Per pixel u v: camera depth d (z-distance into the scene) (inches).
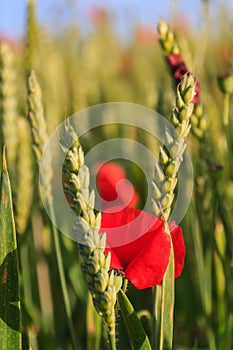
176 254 21.8
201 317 34.9
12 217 21.7
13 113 31.4
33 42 36.4
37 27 36.5
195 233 31.2
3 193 21.7
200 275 31.1
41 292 32.1
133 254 21.1
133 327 21.6
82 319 33.7
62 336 33.8
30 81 27.4
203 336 34.4
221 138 38.9
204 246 34.2
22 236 31.3
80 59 58.9
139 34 69.2
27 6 36.4
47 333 31.4
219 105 46.4
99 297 20.3
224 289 32.0
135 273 21.0
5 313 21.8
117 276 20.6
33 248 35.9
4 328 21.9
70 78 53.1
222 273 32.0
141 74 69.5
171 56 27.7
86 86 52.9
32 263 35.8
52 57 55.4
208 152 30.3
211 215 31.6
